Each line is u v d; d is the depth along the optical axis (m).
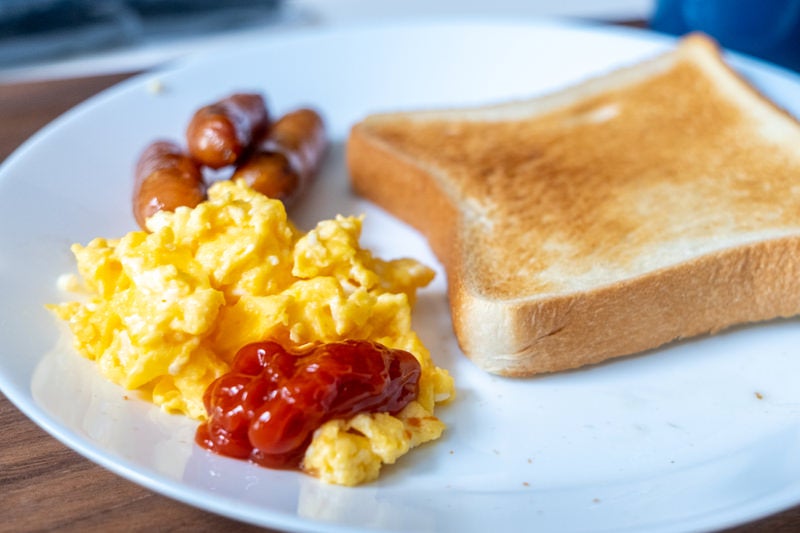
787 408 0.29
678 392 0.30
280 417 0.26
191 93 0.41
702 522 0.24
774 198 0.34
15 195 0.34
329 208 0.37
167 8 0.60
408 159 0.36
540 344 0.30
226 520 0.26
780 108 0.38
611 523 0.25
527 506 0.26
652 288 0.30
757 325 0.32
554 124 0.39
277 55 0.43
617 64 0.43
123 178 0.37
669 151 0.37
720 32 0.50
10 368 0.28
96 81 0.45
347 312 0.29
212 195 0.32
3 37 0.56
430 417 0.28
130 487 0.27
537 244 0.32
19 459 0.27
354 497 0.26
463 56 0.44
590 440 0.28
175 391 0.28
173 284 0.28
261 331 0.29
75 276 0.31
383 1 0.69
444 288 0.33
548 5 0.67
